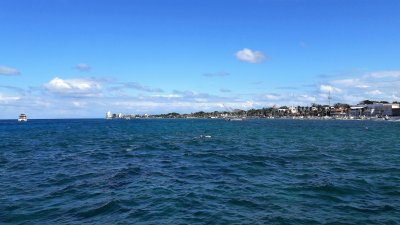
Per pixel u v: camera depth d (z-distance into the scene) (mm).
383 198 20984
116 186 25125
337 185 24578
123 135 98188
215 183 26031
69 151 52375
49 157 44531
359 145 60031
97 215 18062
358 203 19828
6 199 21531
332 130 126562
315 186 24281
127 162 38500
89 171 32156
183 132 114562
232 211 18453
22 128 160750
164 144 64250
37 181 27484
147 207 19359
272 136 88750
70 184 26094
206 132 113375
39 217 17797
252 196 21719
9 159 42656
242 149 53438
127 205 19781
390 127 161500
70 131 127062
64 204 20234
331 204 19672
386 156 42938
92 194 22672
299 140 73500
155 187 24594
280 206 19328
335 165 35125
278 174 29859
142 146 59750
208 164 36531
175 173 30750
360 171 31078
